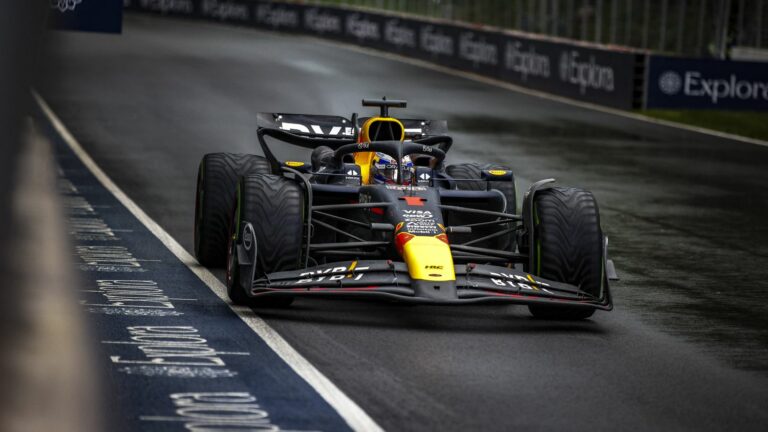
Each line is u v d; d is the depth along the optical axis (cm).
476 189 3750
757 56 11938
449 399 2438
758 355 2981
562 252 3191
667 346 3042
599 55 11006
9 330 2781
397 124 3622
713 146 8569
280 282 3028
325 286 2961
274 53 14700
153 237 4369
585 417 2358
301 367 2633
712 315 3475
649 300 3675
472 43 13488
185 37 16538
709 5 13588
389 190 3278
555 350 2922
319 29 17475
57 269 3612
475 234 3594
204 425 2188
